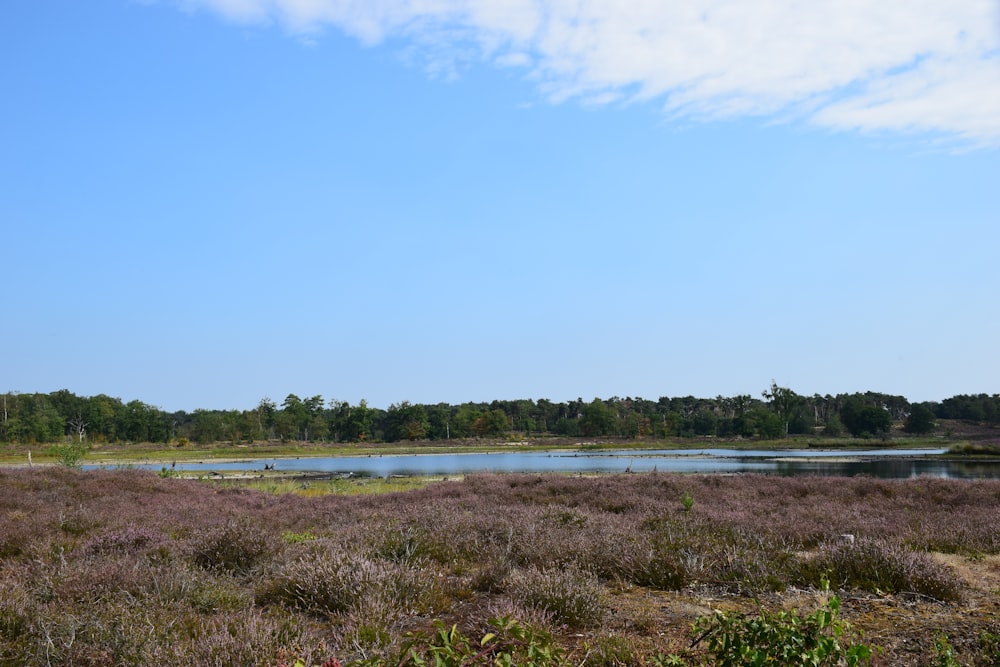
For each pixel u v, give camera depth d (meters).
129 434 121.62
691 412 178.12
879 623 5.64
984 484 18.94
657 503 15.38
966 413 166.12
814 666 3.29
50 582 6.79
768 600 6.60
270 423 138.00
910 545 9.30
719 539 9.40
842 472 41.09
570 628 5.73
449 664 3.54
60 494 16.33
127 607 5.95
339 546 8.51
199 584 6.84
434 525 10.40
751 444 112.44
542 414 167.75
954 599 6.42
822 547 8.00
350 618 5.72
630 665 4.70
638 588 7.32
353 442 133.88
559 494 18.19
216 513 14.45
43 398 123.25
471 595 6.95
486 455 88.50
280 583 7.04
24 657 4.88
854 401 143.50
